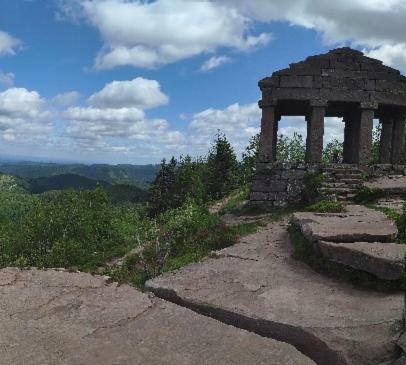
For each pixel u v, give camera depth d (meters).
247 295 6.29
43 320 4.33
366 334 4.89
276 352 3.91
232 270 7.72
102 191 21.00
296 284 6.86
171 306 4.84
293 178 16.77
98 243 16.19
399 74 17.67
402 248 6.95
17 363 3.53
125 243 16.34
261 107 17.34
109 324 4.34
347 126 20.94
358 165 17.22
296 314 5.48
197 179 36.69
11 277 5.43
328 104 18.44
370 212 11.41
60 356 3.68
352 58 17.50
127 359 3.69
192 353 3.86
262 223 13.34
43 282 5.34
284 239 10.53
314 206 12.77
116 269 10.57
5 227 18.30
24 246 15.26
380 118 20.44
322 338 4.89
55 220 16.16
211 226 13.38
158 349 3.90
